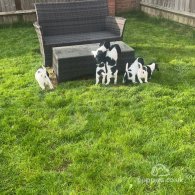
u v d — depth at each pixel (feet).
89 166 4.50
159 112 5.76
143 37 10.43
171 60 8.23
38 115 5.80
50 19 8.66
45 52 7.92
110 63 6.74
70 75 7.14
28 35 10.94
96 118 5.64
